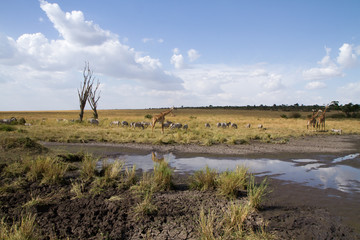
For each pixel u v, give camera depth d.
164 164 7.02
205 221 4.38
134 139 14.90
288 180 7.23
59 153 9.62
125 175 7.41
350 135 21.27
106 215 4.75
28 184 6.29
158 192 6.09
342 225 4.43
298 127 27.86
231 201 5.48
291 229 4.29
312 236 4.05
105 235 4.07
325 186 6.67
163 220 4.60
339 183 6.94
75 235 4.06
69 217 4.64
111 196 5.70
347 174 7.91
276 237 3.97
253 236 3.96
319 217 4.75
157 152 11.51
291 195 5.96
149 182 6.46
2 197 5.33
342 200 5.65
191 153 11.38
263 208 5.19
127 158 10.10
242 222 4.37
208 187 6.52
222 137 15.30
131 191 6.00
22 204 5.11
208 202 5.46
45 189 6.03
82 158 9.21
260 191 5.56
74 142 13.98
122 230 4.23
